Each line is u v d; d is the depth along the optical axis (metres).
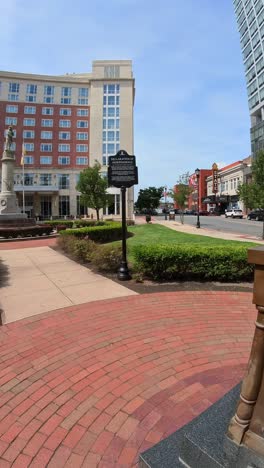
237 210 46.00
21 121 52.47
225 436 1.70
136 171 7.12
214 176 66.44
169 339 4.04
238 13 61.16
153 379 3.11
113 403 2.75
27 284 6.92
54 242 15.46
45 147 53.25
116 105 51.44
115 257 8.12
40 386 3.03
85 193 28.25
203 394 2.82
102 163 50.84
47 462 2.12
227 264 6.95
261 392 1.59
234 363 3.39
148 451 1.93
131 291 6.31
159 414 2.58
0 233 16.45
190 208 79.56
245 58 58.59
